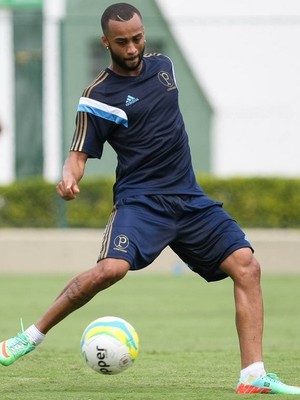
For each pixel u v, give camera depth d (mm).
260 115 65750
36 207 56750
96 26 64625
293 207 57562
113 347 20359
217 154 65312
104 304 42750
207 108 66000
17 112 56906
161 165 21109
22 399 19797
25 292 46125
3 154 62062
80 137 21031
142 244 20703
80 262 53688
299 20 56188
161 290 47656
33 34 57219
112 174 60750
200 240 21188
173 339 32844
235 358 27094
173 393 20469
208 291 47344
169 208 21031
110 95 20891
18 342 21188
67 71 64250
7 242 53844
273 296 44938
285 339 32844
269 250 53438
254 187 57875
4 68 63281
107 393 20578
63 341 32500
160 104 21000
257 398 19656
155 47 67938
